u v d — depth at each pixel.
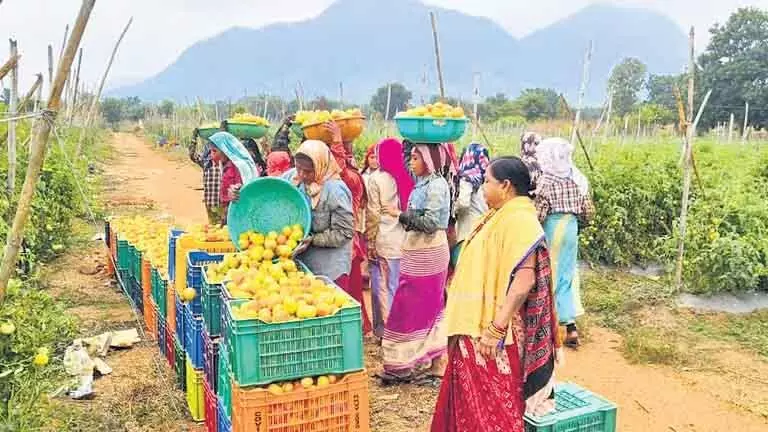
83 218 14.47
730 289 8.77
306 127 6.78
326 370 4.21
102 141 44.16
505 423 4.16
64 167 12.52
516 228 4.02
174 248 6.22
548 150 6.86
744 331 7.86
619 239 10.70
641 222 10.65
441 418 4.47
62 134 15.32
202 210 17.81
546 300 4.10
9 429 4.21
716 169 12.63
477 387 4.20
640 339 7.43
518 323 4.15
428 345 6.22
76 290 9.02
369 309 8.81
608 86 24.70
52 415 5.19
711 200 10.11
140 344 7.16
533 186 4.18
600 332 7.93
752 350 7.32
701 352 7.25
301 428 4.13
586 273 10.32
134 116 98.00
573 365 6.96
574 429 4.26
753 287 8.77
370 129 28.94
